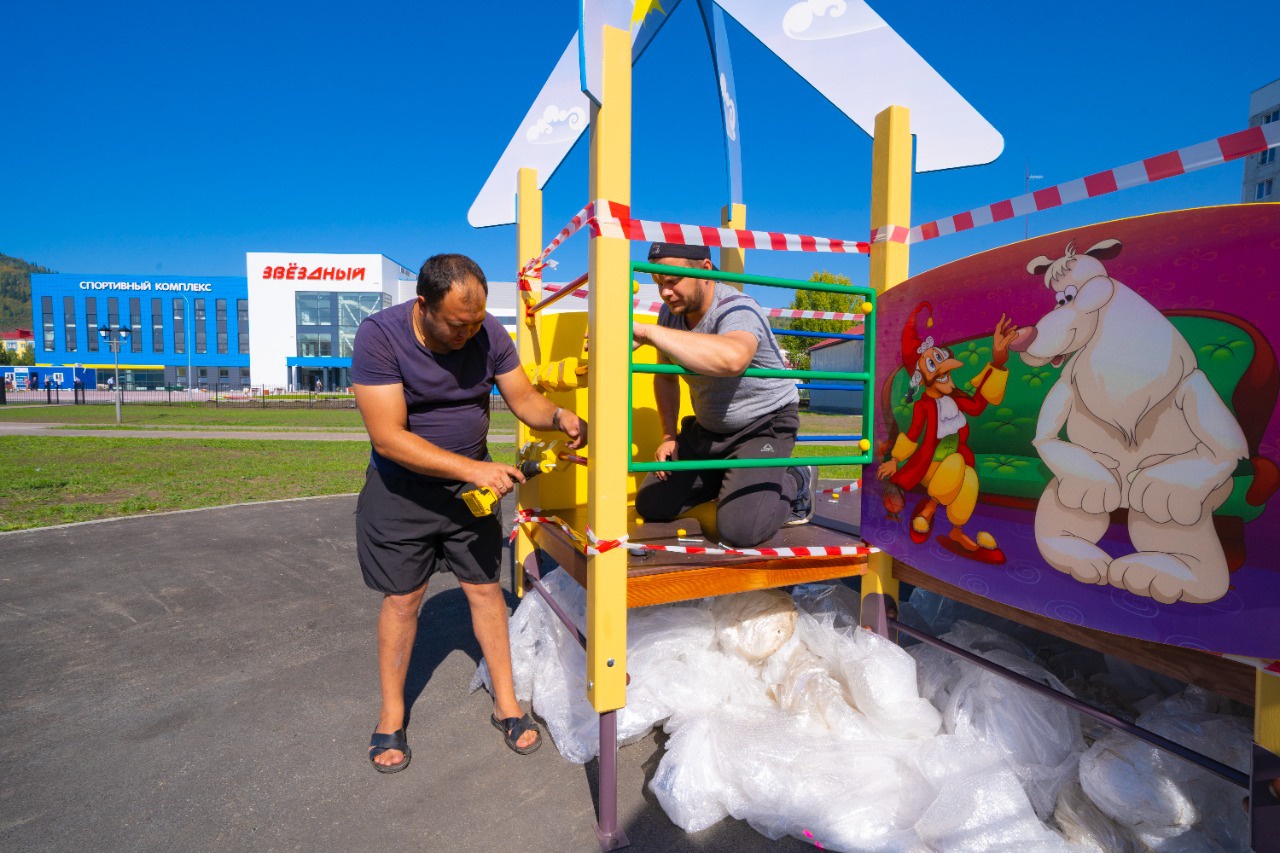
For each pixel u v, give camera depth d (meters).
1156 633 1.64
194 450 14.48
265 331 63.12
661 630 2.59
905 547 2.33
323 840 2.02
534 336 3.29
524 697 2.89
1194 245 1.53
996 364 1.97
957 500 2.11
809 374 2.26
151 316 69.94
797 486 2.96
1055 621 1.91
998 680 2.14
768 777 2.03
